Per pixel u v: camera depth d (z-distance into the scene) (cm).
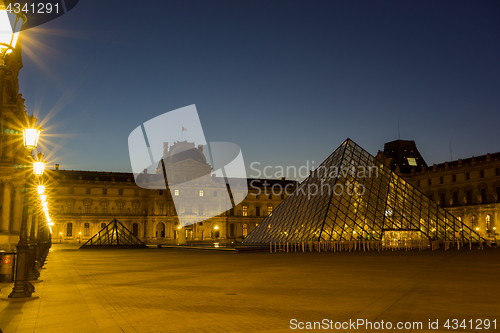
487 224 13225
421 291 2169
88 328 1425
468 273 3095
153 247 10881
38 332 1379
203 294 2145
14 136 5700
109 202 16725
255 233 9050
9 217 5741
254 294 2123
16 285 2038
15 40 1273
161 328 1405
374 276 2917
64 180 16238
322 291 2198
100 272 3509
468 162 14188
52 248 10288
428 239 7744
